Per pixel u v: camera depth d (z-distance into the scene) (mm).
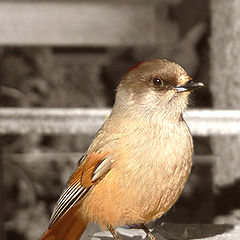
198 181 14523
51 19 15164
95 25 15336
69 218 7805
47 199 14828
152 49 17141
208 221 13984
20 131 10906
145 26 15531
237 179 11820
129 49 17609
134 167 7297
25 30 15094
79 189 7598
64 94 16344
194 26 15805
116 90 7785
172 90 7473
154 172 7297
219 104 12328
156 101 7457
